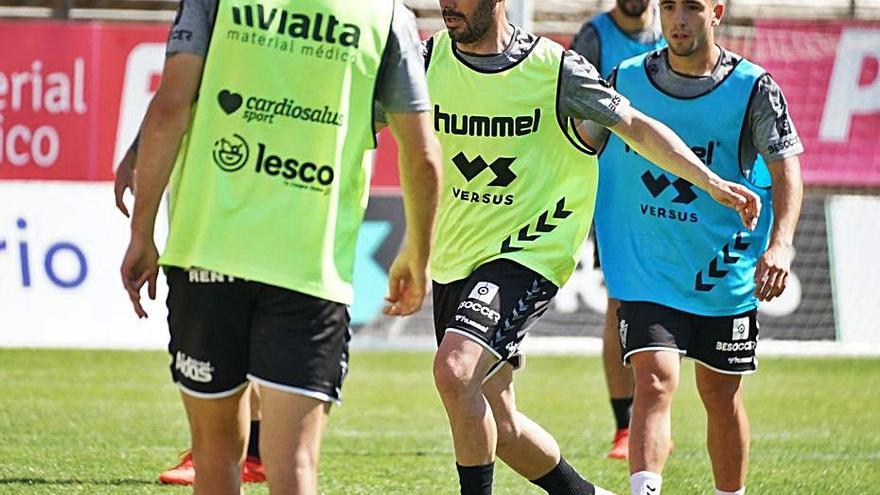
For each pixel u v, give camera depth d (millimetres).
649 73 20641
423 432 30859
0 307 43281
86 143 44094
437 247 19406
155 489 23516
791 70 47500
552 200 18953
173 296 14391
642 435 18969
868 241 46812
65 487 23562
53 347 43438
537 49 18922
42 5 54188
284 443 13852
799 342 46344
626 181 20484
